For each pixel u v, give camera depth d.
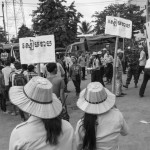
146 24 9.44
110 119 2.67
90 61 13.77
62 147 2.19
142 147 5.18
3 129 6.98
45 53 5.52
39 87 2.15
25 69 7.52
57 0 25.70
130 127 6.33
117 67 9.70
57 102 2.28
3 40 47.69
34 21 26.19
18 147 2.09
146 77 9.34
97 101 2.67
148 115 7.23
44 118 2.11
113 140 2.66
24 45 5.62
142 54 11.19
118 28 7.37
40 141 2.10
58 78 5.43
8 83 8.40
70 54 21.80
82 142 2.73
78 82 10.92
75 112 8.14
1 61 13.30
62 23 25.22
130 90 11.05
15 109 8.40
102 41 24.75
